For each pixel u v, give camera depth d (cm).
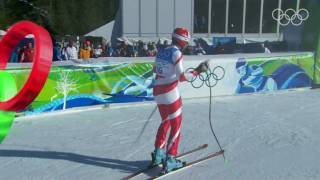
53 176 471
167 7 1989
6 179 462
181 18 2022
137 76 865
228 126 697
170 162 468
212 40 1866
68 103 796
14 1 2762
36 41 330
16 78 723
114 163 514
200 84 938
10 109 345
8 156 538
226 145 588
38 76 330
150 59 904
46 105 768
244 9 2109
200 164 506
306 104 895
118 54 1628
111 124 707
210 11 2072
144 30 1967
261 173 479
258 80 1008
